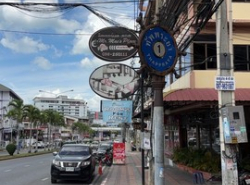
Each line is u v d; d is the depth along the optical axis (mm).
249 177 11820
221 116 9492
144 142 13711
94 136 153250
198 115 21812
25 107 59781
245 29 18156
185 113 22203
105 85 12391
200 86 17438
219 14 9867
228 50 9781
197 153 20047
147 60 8273
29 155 45812
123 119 22984
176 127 27391
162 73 8383
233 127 9172
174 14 11844
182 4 11742
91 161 18469
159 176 8727
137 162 31734
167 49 8445
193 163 19438
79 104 160750
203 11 10898
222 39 9797
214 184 15000
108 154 29109
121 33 11992
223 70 9695
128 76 12484
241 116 9234
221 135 9492
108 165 27562
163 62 8383
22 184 16984
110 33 11977
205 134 21047
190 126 24172
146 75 14398
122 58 11914
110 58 11914
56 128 115750
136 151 53844
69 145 20156
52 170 17578
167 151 31656
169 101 14852
